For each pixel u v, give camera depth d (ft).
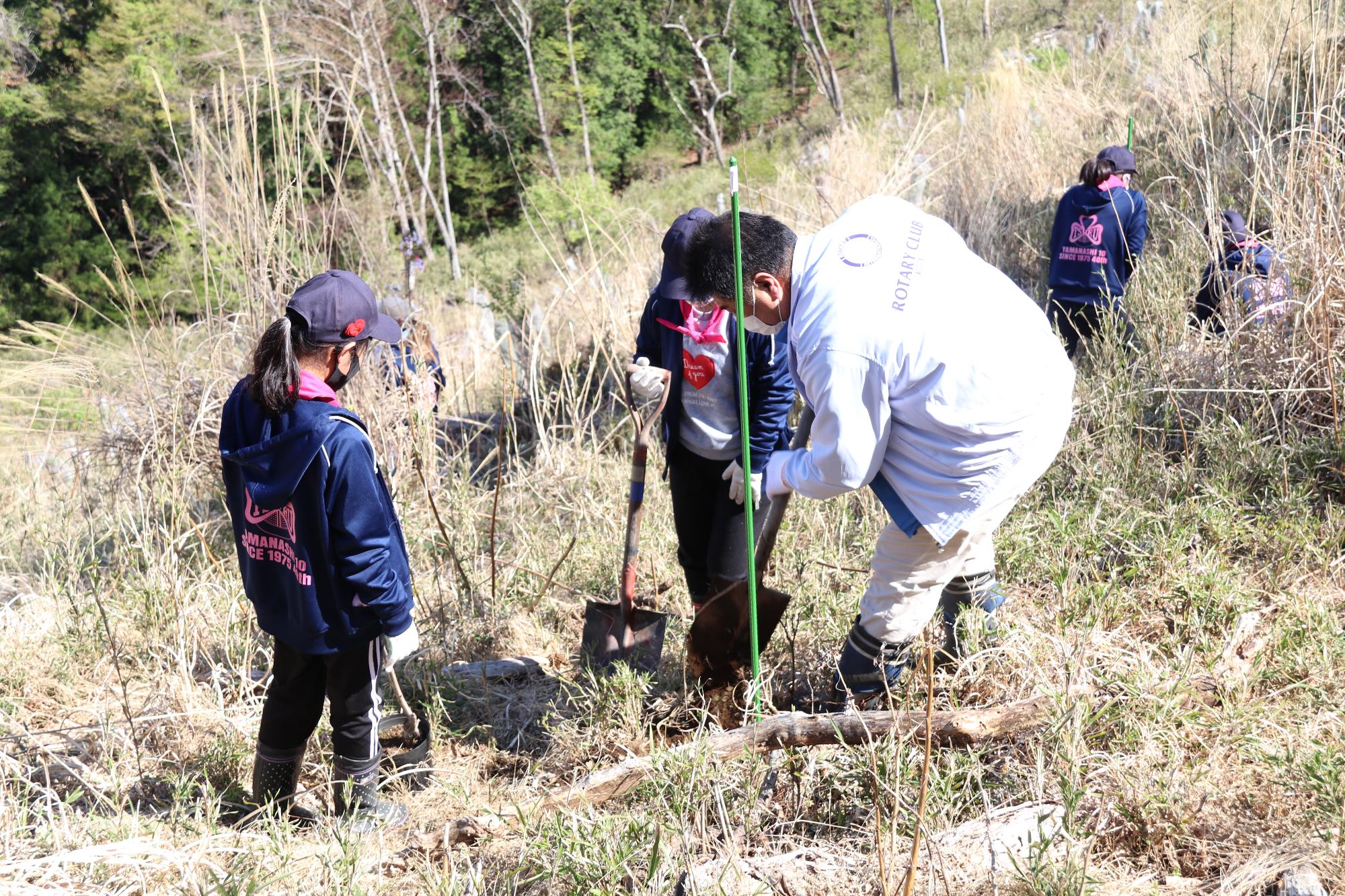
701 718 9.87
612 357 20.16
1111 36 43.57
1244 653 9.71
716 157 106.83
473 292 27.73
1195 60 23.50
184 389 16.38
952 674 9.98
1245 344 14.98
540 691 11.70
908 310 7.95
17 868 7.13
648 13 115.55
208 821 8.70
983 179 29.48
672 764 8.21
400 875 8.43
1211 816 7.72
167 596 12.71
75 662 12.17
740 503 10.84
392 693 11.57
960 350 7.95
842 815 8.51
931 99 52.24
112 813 9.38
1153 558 11.16
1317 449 12.88
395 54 88.89
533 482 17.08
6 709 11.00
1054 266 19.30
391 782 9.98
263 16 15.02
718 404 10.88
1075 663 9.13
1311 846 7.07
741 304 8.29
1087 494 13.28
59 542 15.44
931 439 8.32
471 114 112.06
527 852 8.00
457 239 107.65
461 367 23.97
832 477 8.39
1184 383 15.08
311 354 8.30
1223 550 11.46
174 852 7.58
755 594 9.18
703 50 113.50
